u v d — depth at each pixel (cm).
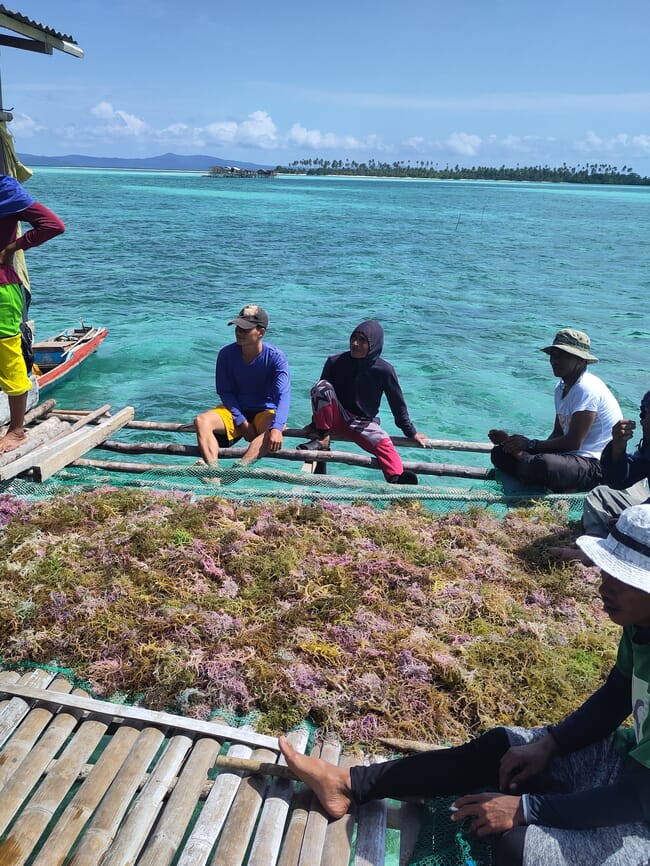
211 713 378
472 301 2245
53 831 304
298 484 670
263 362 729
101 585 464
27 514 560
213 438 711
